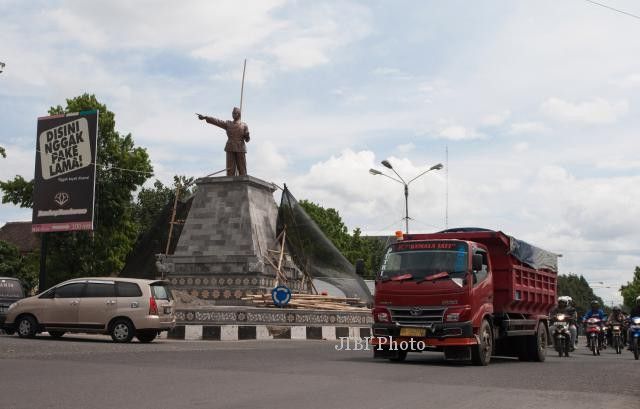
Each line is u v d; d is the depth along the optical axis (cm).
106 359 1559
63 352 1734
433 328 1661
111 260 5506
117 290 2306
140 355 1700
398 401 962
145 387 1055
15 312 2350
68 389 1019
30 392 984
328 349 2252
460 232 1853
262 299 3325
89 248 5497
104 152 5591
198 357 1688
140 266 3953
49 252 5525
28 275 5709
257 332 2959
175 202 3931
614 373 1591
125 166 5597
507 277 1844
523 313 1991
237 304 3606
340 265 3991
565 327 2475
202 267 3703
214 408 862
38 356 1602
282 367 1445
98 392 991
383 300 1719
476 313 1689
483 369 1588
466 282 1667
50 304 2323
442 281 1673
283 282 3762
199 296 3678
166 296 2373
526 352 2064
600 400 1058
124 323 2280
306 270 3938
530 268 2025
